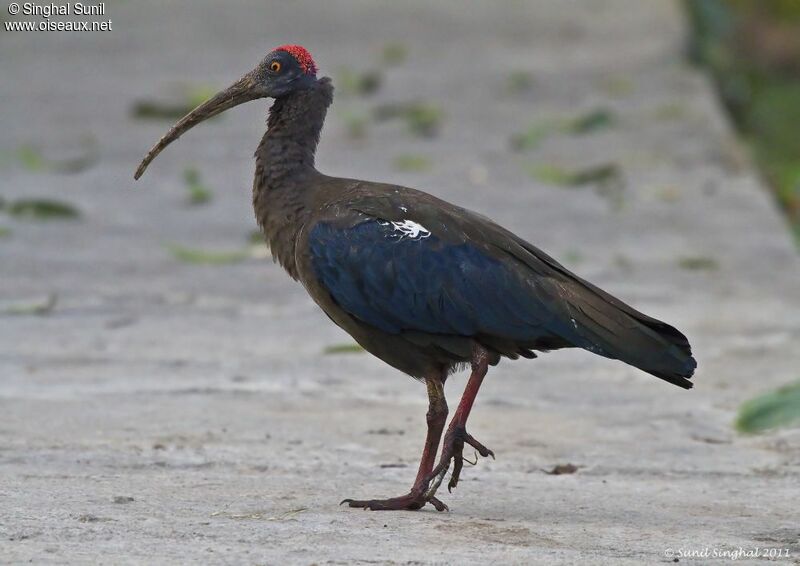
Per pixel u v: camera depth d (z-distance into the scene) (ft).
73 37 100.53
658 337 27.94
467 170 67.97
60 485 29.50
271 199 31.32
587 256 54.85
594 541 26.58
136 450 32.89
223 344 43.93
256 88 31.99
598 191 64.95
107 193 64.28
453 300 28.60
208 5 112.27
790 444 35.19
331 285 29.55
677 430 36.35
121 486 29.58
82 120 77.77
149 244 56.44
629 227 59.31
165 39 99.66
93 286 50.31
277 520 27.20
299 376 40.78
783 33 104.06
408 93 84.02
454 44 98.58
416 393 39.47
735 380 41.04
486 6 112.57
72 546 24.90
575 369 42.75
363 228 29.43
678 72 88.79
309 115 31.78
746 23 104.68
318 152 70.64
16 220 59.11
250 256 55.11
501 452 34.04
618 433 35.96
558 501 29.84
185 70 89.20
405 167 67.72
